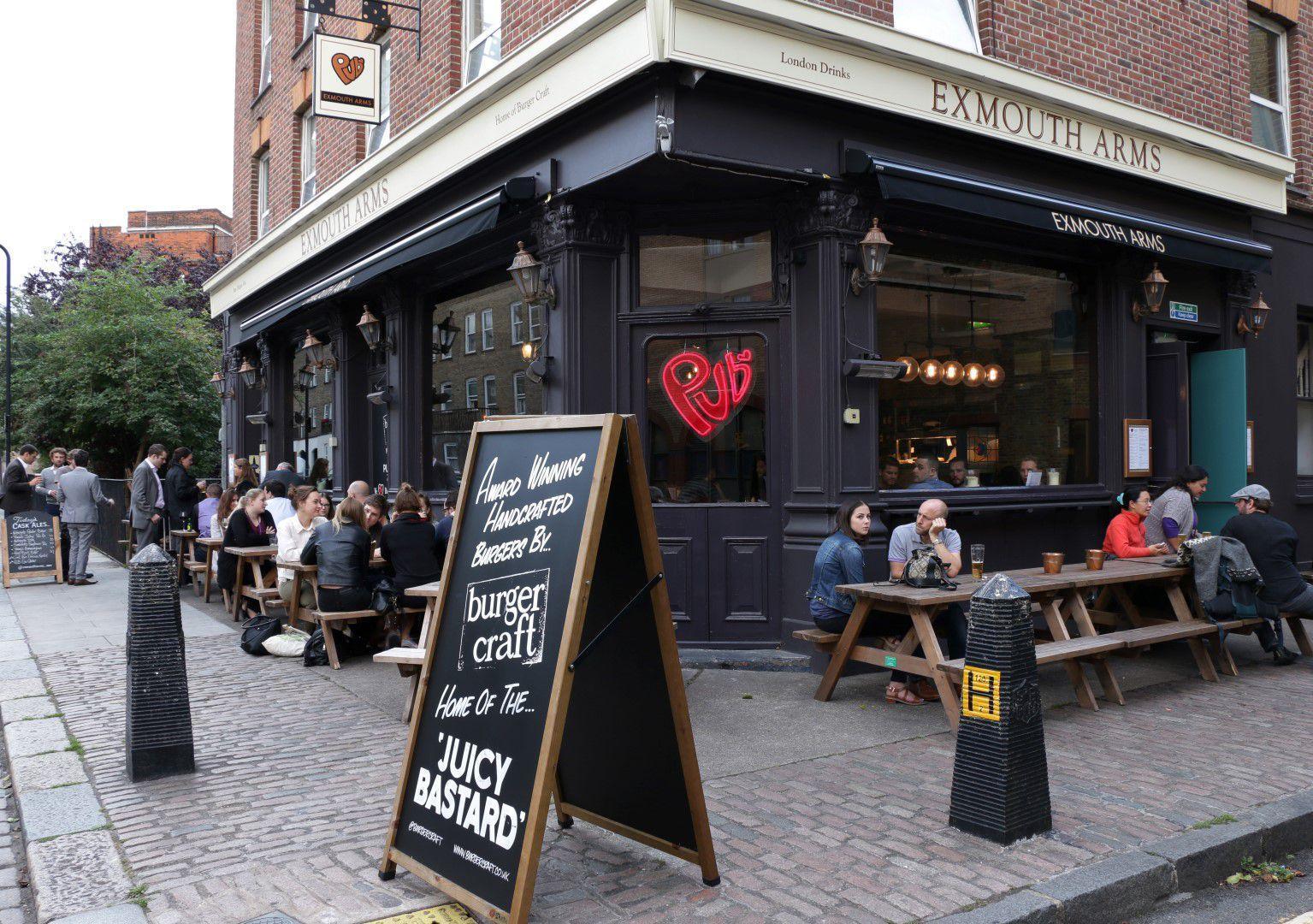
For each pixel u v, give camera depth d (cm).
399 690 682
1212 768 500
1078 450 941
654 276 789
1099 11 921
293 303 1261
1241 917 365
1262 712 618
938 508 631
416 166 959
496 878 314
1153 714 614
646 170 696
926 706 628
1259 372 1095
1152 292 934
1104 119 875
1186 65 1003
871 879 366
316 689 689
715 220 784
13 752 536
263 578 1024
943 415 838
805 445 749
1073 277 951
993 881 362
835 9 697
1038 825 408
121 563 1650
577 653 320
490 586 357
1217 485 1012
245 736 568
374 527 889
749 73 665
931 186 741
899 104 741
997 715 404
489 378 971
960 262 858
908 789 468
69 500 1327
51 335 2628
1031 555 870
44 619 1021
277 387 1545
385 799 457
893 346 809
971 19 848
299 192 1409
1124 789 468
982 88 790
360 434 1264
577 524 331
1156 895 374
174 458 1305
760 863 381
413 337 1096
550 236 778
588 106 721
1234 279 1057
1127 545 802
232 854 390
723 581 773
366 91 1044
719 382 778
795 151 712
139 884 361
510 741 327
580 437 347
